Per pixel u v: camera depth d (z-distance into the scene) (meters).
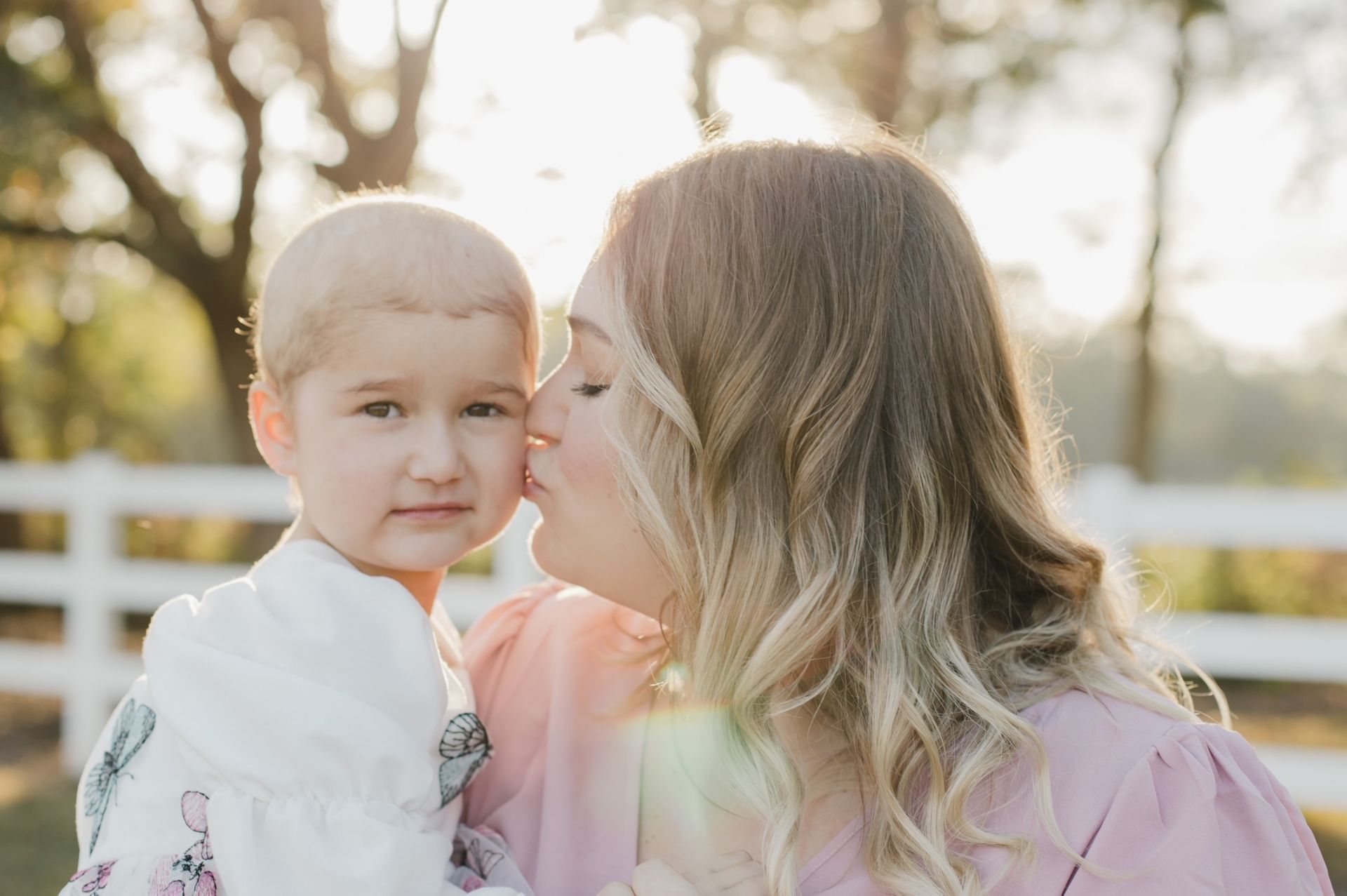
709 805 1.49
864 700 1.43
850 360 1.44
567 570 1.57
